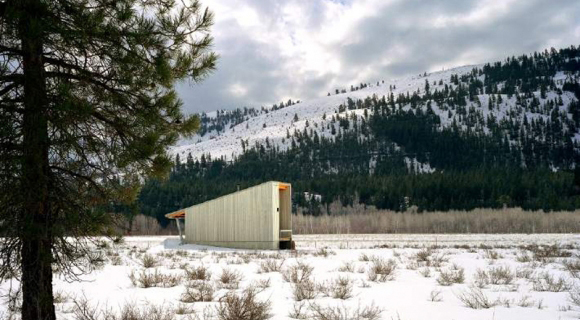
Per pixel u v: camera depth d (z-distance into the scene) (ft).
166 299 27.02
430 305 24.59
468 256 57.77
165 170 16.48
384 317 21.34
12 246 13.28
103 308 23.95
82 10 14.64
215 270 43.45
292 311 22.94
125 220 16.61
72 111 13.55
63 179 14.47
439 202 297.94
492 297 27.07
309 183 371.15
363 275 38.78
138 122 16.21
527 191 293.02
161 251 76.54
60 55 15.70
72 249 14.65
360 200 337.11
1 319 18.38
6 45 14.02
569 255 57.16
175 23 16.28
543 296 27.37
